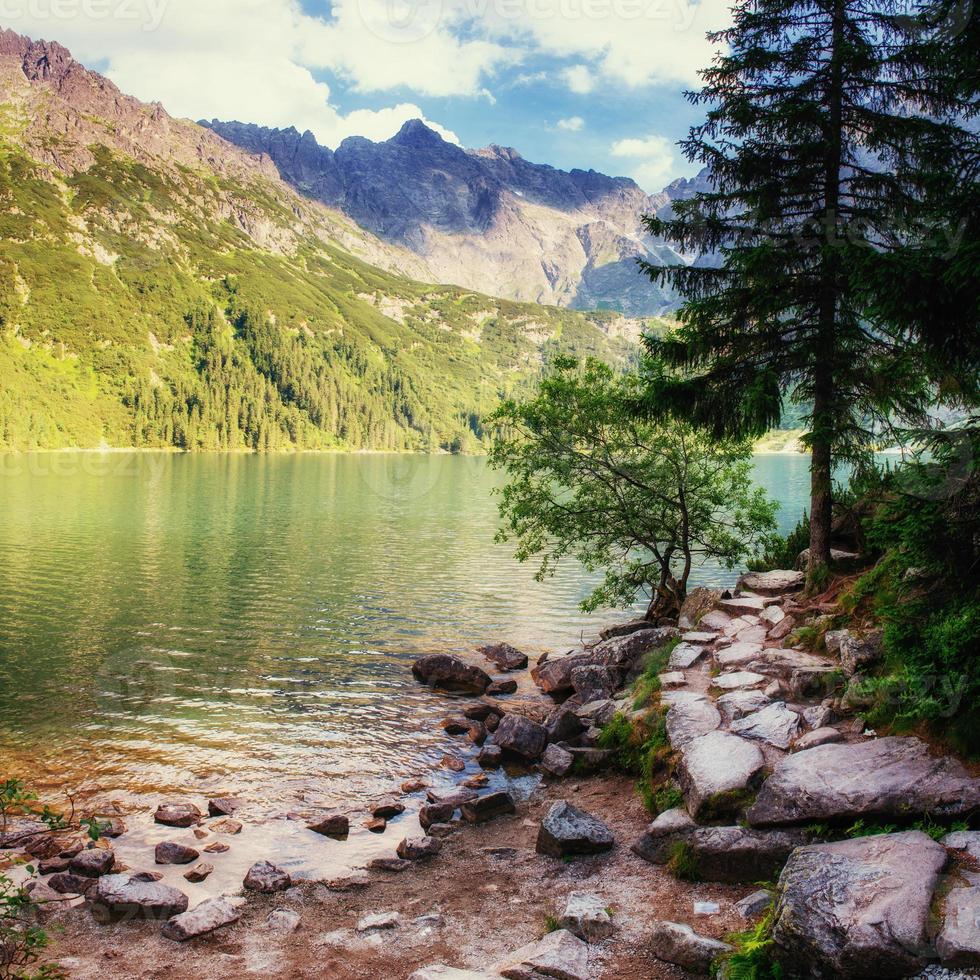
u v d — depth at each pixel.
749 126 13.58
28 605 30.39
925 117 12.46
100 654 23.08
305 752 14.96
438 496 95.19
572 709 15.82
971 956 4.68
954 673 7.29
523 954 6.53
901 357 9.36
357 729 16.45
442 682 20.11
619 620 29.48
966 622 7.11
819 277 13.51
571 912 7.08
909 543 7.71
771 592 17.16
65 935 7.77
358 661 22.75
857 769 7.61
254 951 7.41
